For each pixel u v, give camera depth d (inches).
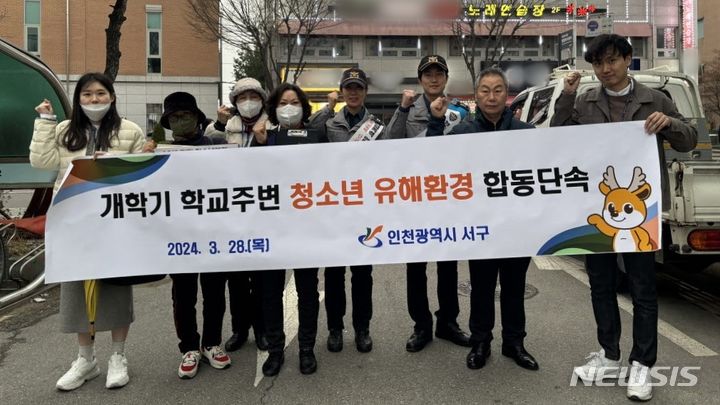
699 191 155.6
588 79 256.7
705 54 1237.1
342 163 132.0
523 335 141.3
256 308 154.1
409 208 131.3
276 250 132.9
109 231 131.6
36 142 130.2
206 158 132.3
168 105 142.2
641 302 123.6
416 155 130.9
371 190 131.9
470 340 142.9
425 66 146.8
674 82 268.4
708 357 144.3
